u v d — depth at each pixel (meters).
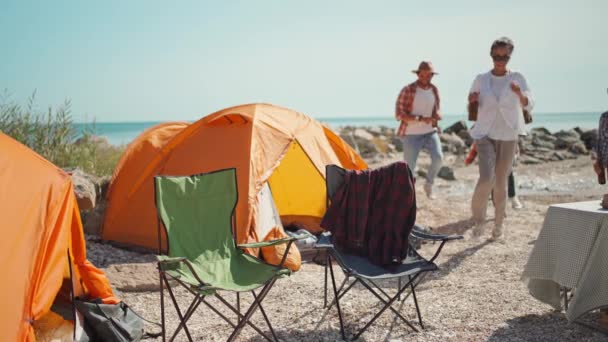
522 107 6.65
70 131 8.16
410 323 4.23
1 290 3.01
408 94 8.75
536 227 7.79
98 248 6.46
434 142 8.97
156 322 4.38
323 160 6.88
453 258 6.25
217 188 4.35
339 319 4.22
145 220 6.56
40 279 3.27
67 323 3.75
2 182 3.27
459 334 3.99
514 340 3.85
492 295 4.86
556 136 25.47
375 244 4.35
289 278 5.54
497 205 6.92
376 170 4.48
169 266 3.71
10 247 3.12
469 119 6.79
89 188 6.32
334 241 4.39
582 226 3.92
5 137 3.59
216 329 4.20
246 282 3.85
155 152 6.95
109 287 4.07
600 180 4.66
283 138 6.53
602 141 4.56
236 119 6.66
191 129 6.77
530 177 14.68
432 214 8.89
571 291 4.61
